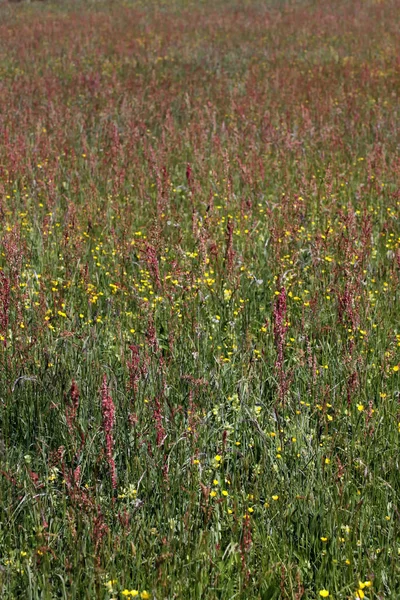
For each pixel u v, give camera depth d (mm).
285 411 5516
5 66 20703
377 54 21797
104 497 4664
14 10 32156
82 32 26250
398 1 32125
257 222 9164
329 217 8992
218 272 7371
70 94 16688
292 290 7391
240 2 33969
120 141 12719
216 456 4855
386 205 9828
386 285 7371
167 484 4602
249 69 19984
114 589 4016
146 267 7449
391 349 6254
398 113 14680
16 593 4055
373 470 4957
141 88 17109
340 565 4223
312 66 20109
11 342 5871
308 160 11672
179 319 6602
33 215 8992
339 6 31547
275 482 4750
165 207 9203
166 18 29766
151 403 5246
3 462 4789
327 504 4590
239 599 3973
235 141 12422
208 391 5598
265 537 4402
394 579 4086
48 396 5344
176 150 12180
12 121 13797
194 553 4191
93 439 4891
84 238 8680
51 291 7242
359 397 5633
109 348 6219
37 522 4391
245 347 6105
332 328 6457
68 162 11328
